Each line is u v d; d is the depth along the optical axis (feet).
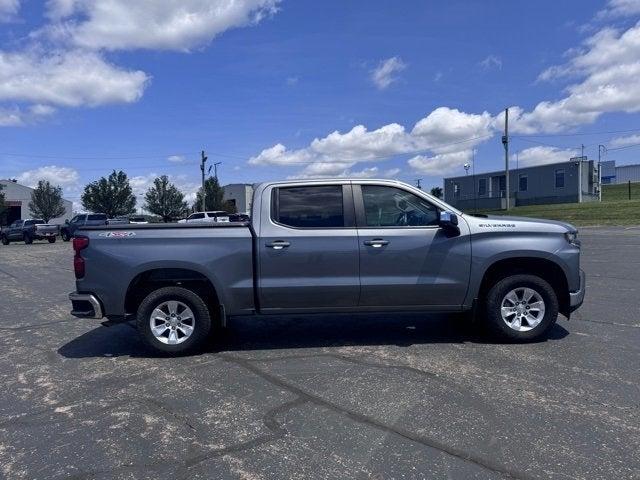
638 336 21.42
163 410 15.02
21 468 11.96
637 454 11.78
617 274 38.14
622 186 242.99
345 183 20.57
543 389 15.69
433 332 22.77
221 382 17.19
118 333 24.88
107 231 20.21
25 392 16.96
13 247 110.73
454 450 12.12
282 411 14.62
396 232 20.12
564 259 20.39
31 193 226.99
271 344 21.54
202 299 20.35
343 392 15.88
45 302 34.63
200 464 11.87
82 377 18.29
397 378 16.96
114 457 12.34
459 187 190.80
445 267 20.15
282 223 20.17
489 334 21.83
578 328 22.84
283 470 11.47
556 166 157.79
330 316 26.50
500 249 20.15
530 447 12.17
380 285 20.03
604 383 16.10
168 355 20.40
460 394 15.44
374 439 12.77
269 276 19.98
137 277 20.36
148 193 201.05
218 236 19.99
